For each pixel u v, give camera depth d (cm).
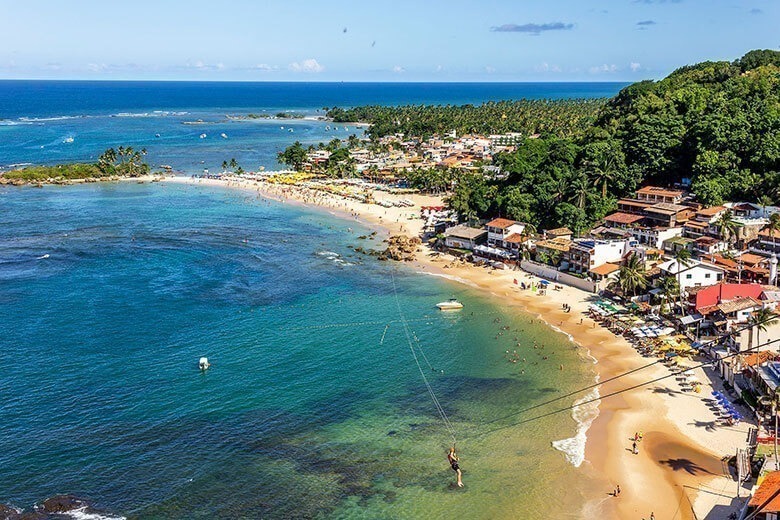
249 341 12438
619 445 8875
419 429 9406
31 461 8438
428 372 11212
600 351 11888
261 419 9625
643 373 10912
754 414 9381
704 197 17825
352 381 10875
